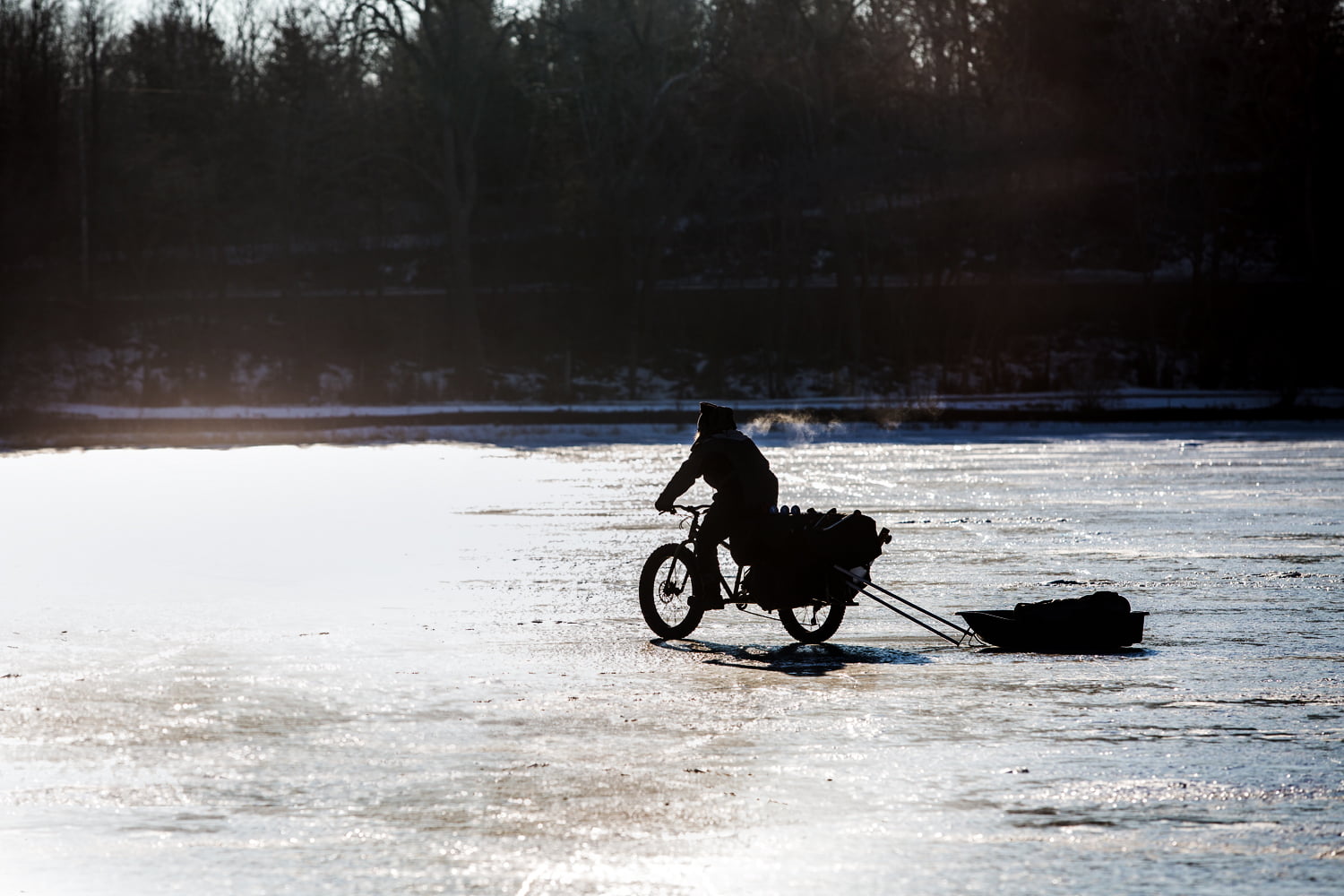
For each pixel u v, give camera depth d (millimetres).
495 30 103875
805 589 15523
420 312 106312
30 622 16812
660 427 71000
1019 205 106750
